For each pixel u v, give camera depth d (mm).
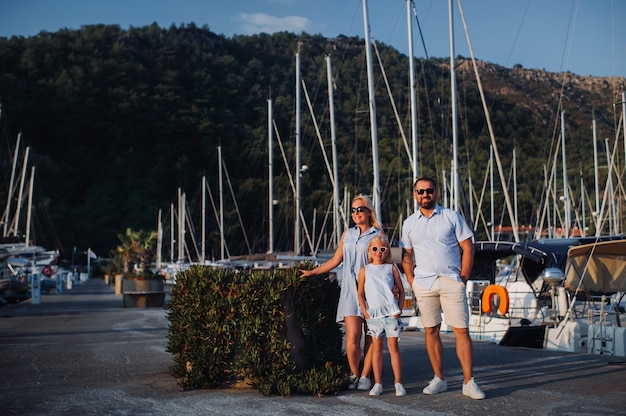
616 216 40844
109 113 147125
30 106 142875
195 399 6438
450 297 6570
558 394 6555
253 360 6820
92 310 23594
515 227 27594
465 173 68250
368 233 6984
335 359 7176
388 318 6570
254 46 176750
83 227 117000
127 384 7316
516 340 12281
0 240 42656
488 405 6070
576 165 75188
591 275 12281
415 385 7148
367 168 64125
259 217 97688
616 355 10586
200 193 111125
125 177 133000
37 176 127000
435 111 82438
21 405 6195
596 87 141375
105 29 184375
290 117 86250
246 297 6938
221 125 131125
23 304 28844
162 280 25969
